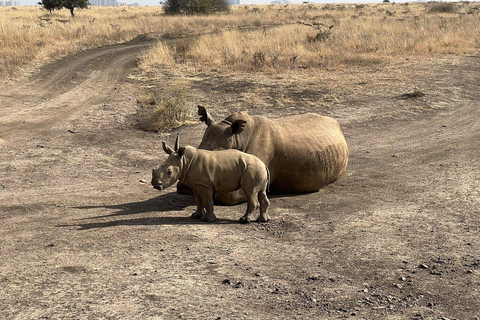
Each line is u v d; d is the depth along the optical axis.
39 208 8.26
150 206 8.23
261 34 32.12
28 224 7.34
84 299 4.68
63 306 4.54
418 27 33.00
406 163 11.19
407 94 18.58
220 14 57.09
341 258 5.72
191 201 8.58
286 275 5.26
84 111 17.50
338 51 26.95
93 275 5.24
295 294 4.82
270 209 7.86
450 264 5.49
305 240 6.38
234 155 7.07
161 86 21.02
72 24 40.91
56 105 18.66
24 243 6.40
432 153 12.06
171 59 26.28
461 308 4.54
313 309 4.52
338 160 9.02
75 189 9.57
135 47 33.84
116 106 18.17
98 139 14.01
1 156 12.16
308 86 19.83
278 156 8.45
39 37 34.06
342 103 17.80
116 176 10.64
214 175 6.99
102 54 30.53
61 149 12.87
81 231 6.80
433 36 29.88
